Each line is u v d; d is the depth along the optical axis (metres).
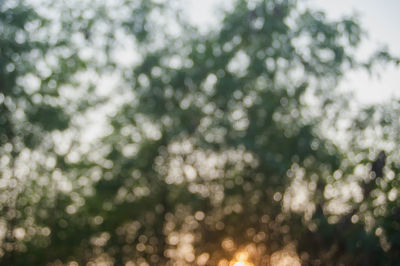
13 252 9.34
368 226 6.28
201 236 10.17
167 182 10.12
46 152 9.43
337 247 6.91
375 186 6.56
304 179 8.62
